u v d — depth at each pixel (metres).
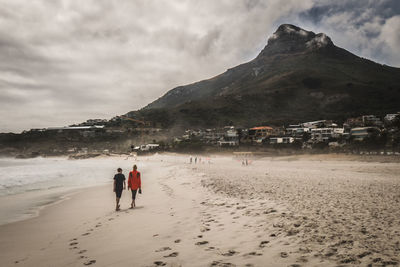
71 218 9.54
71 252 5.45
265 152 96.62
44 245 6.16
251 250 4.55
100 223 8.30
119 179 10.86
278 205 8.27
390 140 70.75
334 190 11.74
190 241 5.46
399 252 3.88
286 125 199.25
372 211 6.86
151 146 160.62
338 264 3.60
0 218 9.84
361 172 29.77
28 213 10.82
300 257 3.99
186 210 9.08
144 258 4.62
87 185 22.53
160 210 9.69
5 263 4.97
